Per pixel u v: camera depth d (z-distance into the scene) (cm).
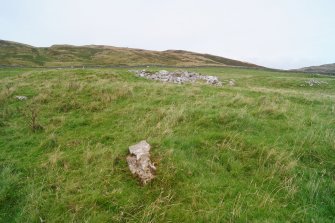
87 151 684
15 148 761
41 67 6606
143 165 576
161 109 993
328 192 522
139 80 2131
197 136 755
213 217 454
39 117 1017
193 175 578
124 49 14475
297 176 579
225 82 2819
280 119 941
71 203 495
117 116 995
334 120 946
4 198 525
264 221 441
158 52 14725
